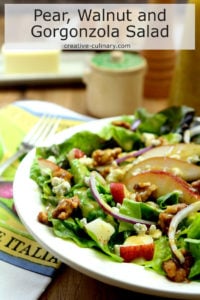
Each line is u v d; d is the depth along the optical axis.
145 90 1.03
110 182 0.67
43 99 1.01
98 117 0.96
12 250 0.63
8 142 0.84
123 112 0.95
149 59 1.00
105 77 0.92
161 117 0.78
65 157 0.71
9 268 0.61
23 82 1.05
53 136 0.75
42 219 0.59
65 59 1.12
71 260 0.54
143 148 0.75
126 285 0.52
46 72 1.07
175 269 0.54
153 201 0.65
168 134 0.77
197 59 0.83
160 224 0.60
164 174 0.65
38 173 0.67
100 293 0.59
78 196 0.63
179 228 0.60
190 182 0.67
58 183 0.65
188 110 0.78
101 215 0.61
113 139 0.75
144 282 0.52
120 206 0.62
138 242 0.57
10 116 0.91
